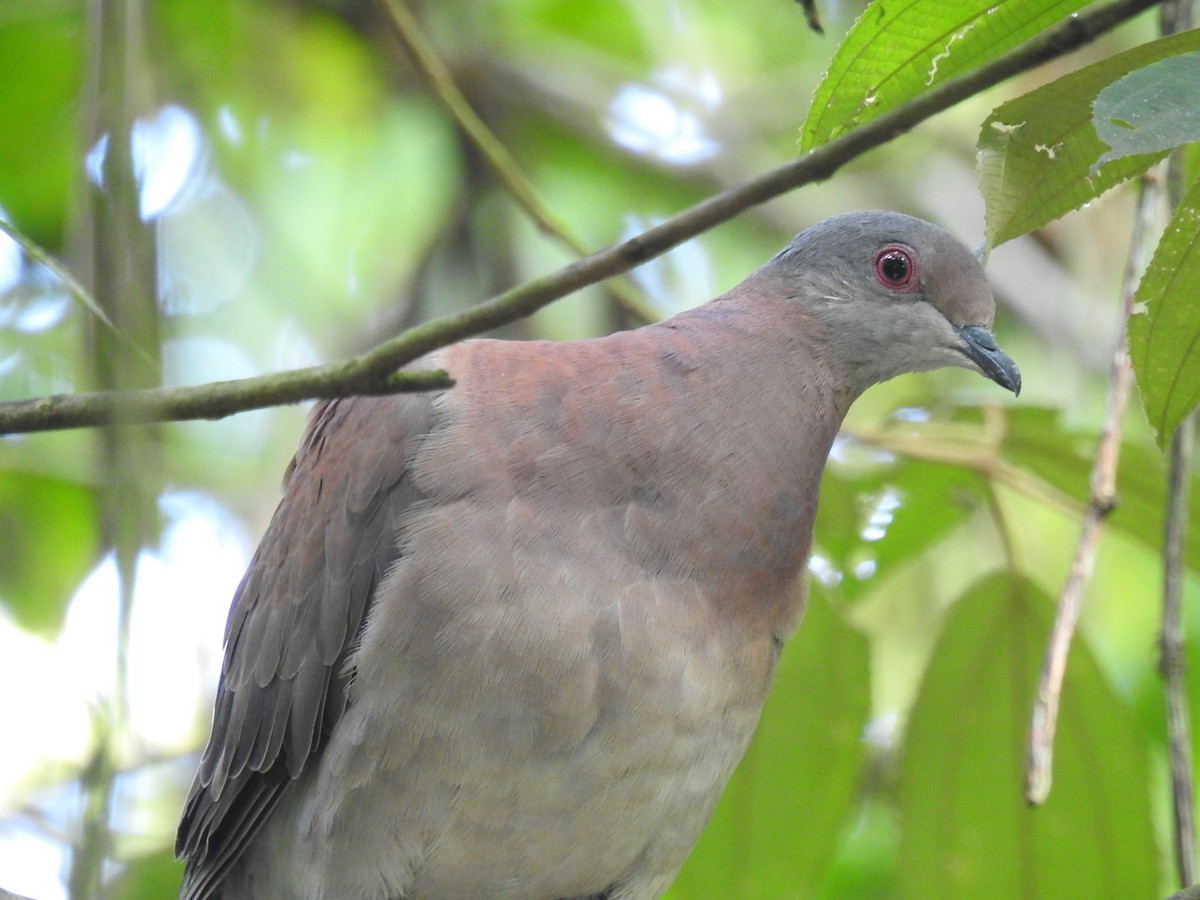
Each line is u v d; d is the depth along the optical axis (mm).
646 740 6875
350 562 7230
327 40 12719
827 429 7785
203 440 12273
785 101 13203
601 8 13539
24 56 12305
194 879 7863
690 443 7113
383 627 6891
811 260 8055
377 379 4992
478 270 12594
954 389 12414
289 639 7449
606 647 6750
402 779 6945
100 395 4895
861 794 11266
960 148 13156
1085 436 8430
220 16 12523
